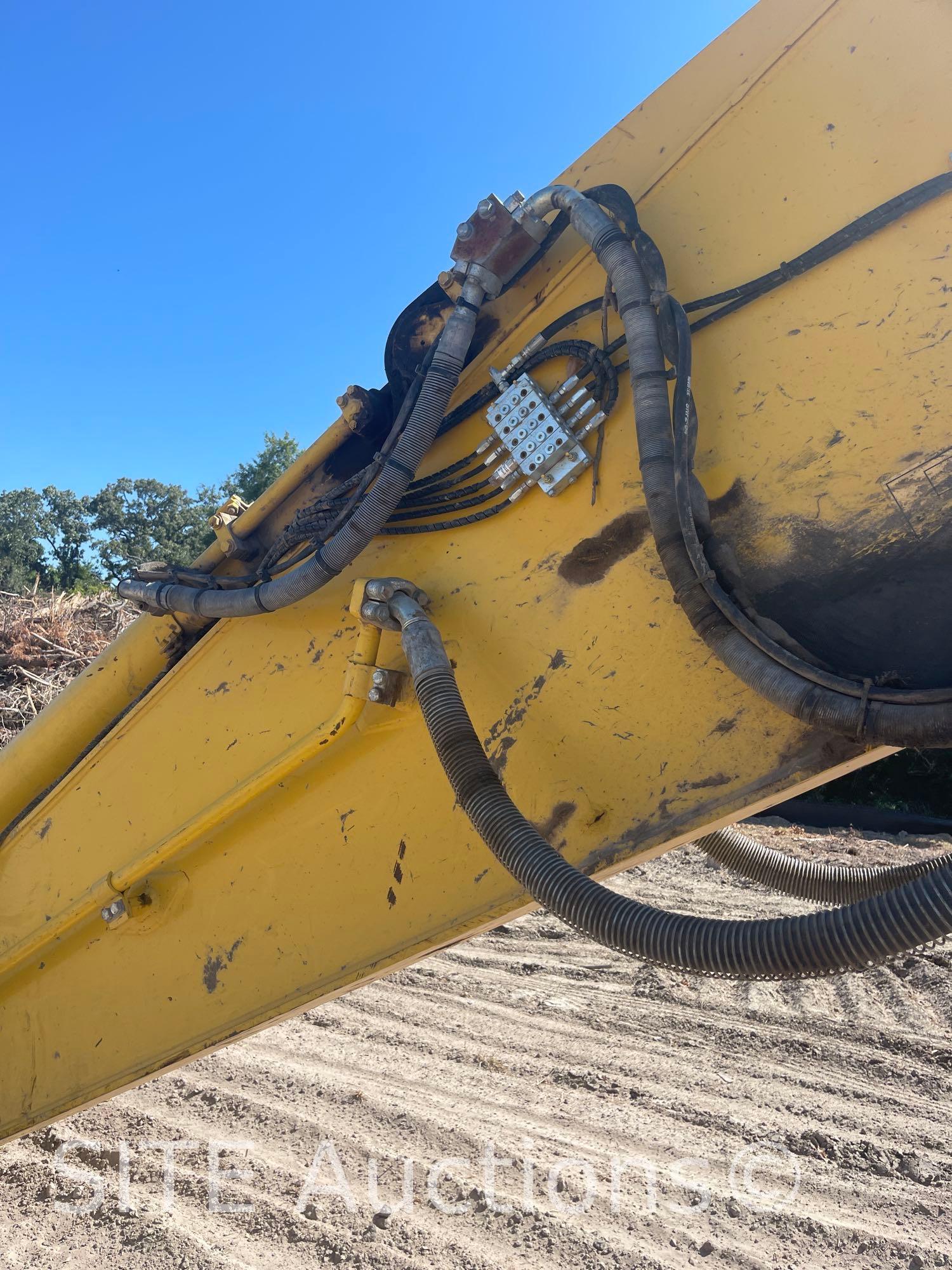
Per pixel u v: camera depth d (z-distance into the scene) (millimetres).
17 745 2338
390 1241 2674
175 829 2021
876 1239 2578
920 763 10016
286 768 1790
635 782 1438
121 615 10742
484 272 1699
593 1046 4047
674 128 1633
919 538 1298
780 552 1381
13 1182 3096
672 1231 2676
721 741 1382
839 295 1417
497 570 1673
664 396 1445
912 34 1434
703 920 1212
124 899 2006
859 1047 3857
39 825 2283
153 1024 1979
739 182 1547
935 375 1327
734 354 1484
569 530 1610
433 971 5145
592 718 1502
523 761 1549
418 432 1683
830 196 1460
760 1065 3762
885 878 1834
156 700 2129
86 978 2117
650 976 4891
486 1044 4109
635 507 1544
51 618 10469
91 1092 2039
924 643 1260
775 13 1558
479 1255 2600
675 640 1457
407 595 1679
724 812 1344
